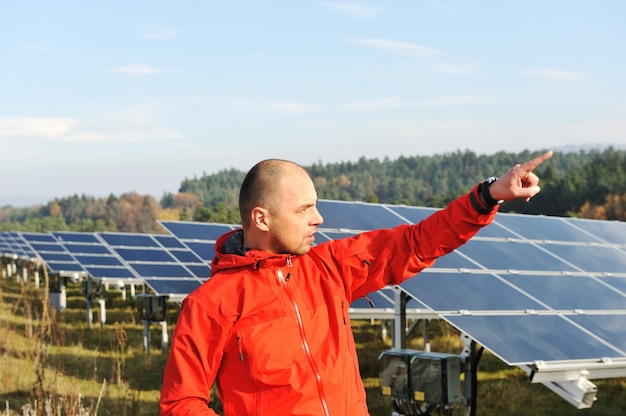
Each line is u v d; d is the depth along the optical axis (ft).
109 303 96.43
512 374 50.24
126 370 50.70
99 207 653.30
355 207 37.58
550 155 9.93
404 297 28.63
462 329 23.97
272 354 10.25
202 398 10.38
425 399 25.67
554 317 26.50
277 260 10.58
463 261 30.25
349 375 10.68
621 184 233.76
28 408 27.96
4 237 192.03
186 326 10.41
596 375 24.27
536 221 39.81
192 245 55.93
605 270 34.22
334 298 10.89
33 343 46.60
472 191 10.69
